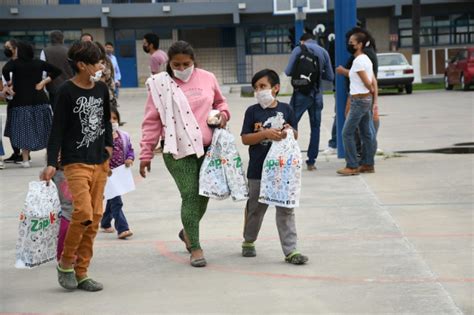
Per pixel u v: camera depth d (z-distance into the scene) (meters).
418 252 7.21
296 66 11.72
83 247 6.37
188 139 6.84
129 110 27.03
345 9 12.79
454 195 9.84
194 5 41.25
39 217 6.07
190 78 7.01
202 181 6.84
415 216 8.73
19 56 12.85
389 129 17.86
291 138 6.84
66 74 13.24
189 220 6.96
